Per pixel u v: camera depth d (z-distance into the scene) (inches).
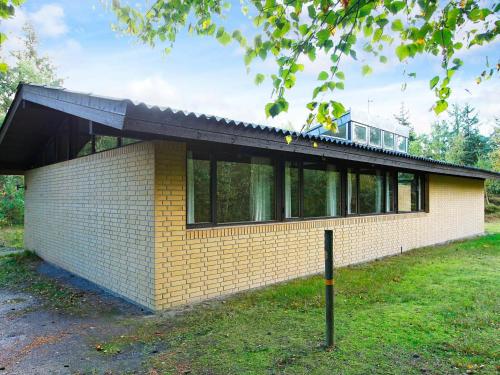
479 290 228.8
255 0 118.7
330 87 109.3
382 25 104.7
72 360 141.8
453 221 502.3
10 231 626.2
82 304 216.1
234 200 242.4
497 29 108.0
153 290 199.0
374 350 144.0
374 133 657.0
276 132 208.2
